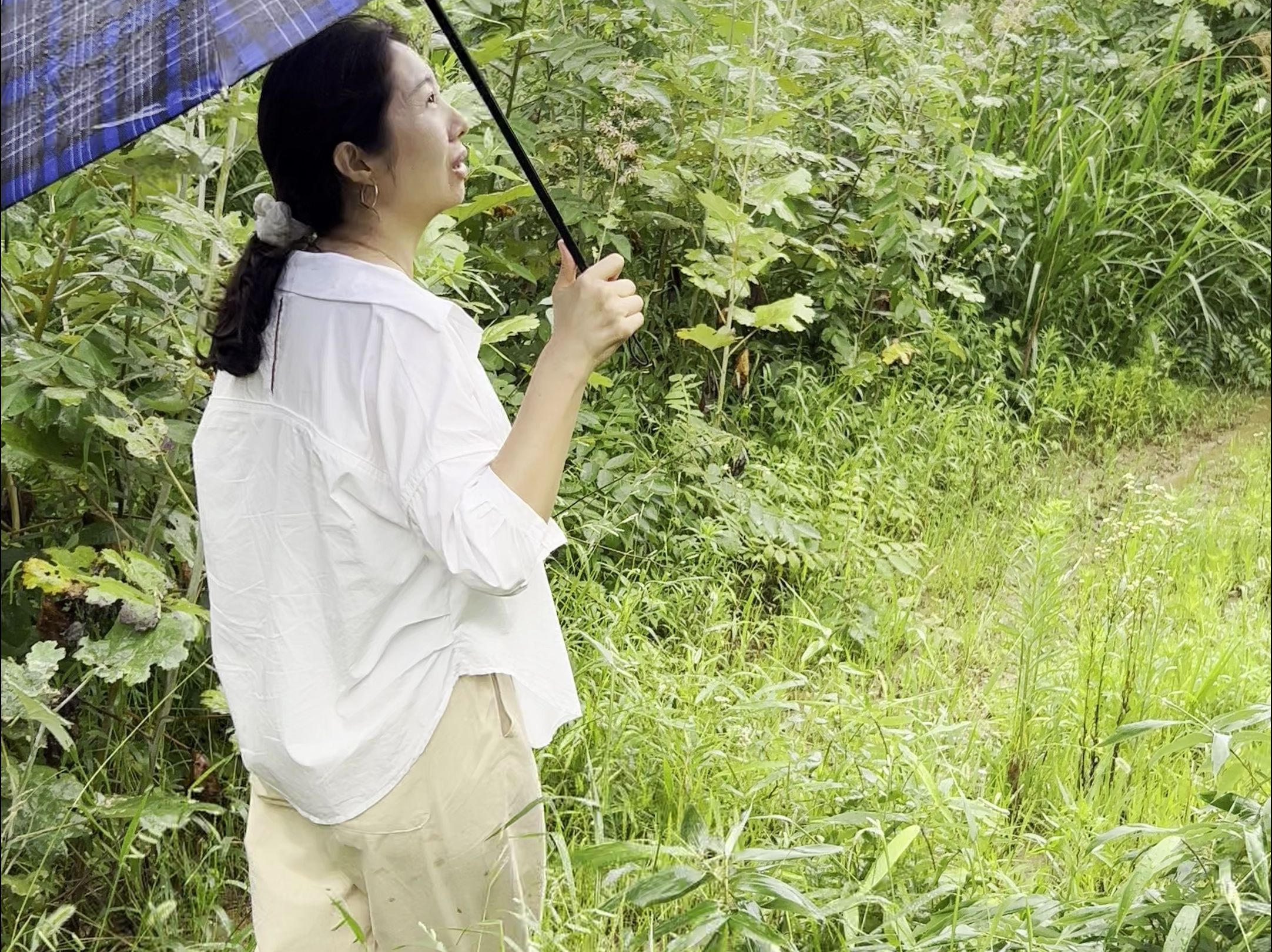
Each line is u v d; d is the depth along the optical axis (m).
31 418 2.58
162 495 2.68
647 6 4.18
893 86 4.98
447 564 1.77
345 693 1.89
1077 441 5.39
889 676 3.68
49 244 2.83
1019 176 5.15
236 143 2.76
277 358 1.87
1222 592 4.12
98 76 1.64
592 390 4.42
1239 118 6.44
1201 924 2.09
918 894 2.50
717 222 4.17
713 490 4.07
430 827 1.91
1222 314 6.26
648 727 2.95
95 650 2.37
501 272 4.34
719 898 2.09
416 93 1.88
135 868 2.57
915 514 4.48
